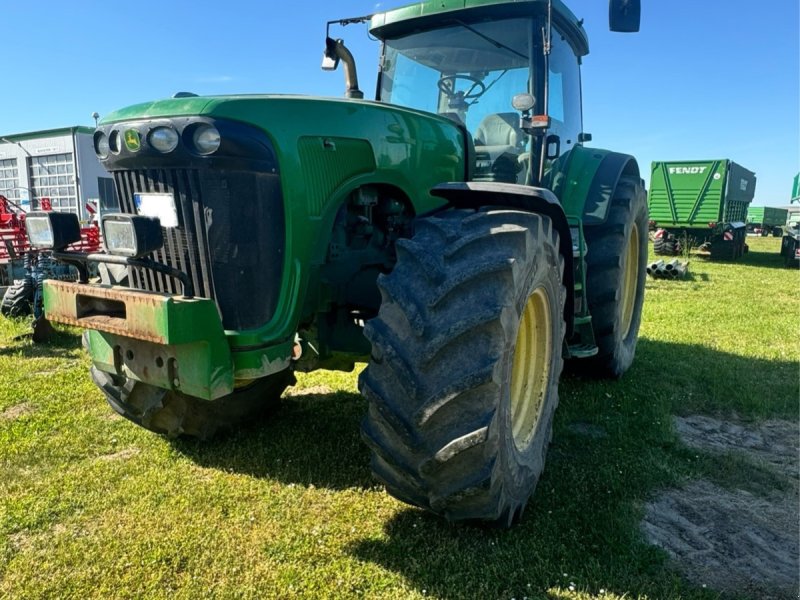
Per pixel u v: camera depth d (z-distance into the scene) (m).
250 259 2.45
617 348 4.51
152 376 2.46
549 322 2.91
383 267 3.16
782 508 2.92
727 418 4.11
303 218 2.53
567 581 2.31
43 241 2.53
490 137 3.80
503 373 2.28
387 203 3.05
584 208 4.16
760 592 2.29
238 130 2.34
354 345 3.12
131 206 2.62
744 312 7.91
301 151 2.52
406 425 2.22
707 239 17.88
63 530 2.62
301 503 2.84
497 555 2.44
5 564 2.39
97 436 3.59
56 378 4.70
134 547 2.48
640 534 2.64
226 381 2.36
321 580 2.29
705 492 3.06
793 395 4.48
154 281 2.69
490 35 3.75
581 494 2.95
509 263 2.28
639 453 3.44
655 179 17.72
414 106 4.06
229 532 2.60
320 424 3.78
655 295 9.59
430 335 2.21
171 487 2.98
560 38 4.22
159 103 2.46
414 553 2.46
